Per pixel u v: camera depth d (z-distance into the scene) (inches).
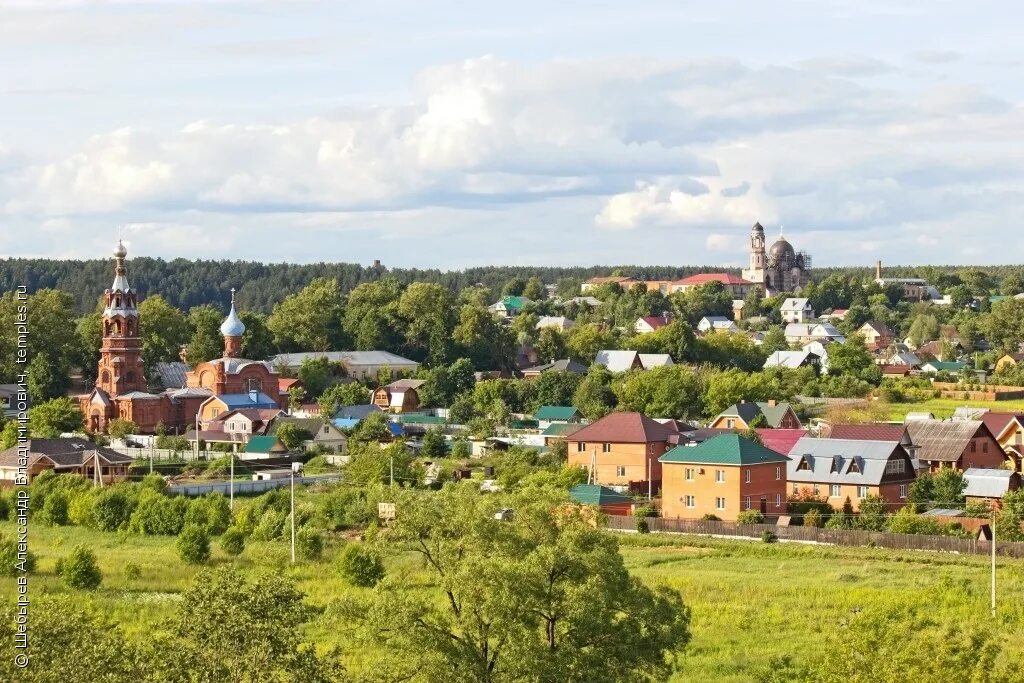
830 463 6151.6
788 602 3964.1
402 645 2682.1
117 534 5531.5
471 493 2999.5
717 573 4503.0
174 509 5595.5
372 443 7298.2
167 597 3983.8
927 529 5211.6
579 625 2659.9
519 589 2642.7
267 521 5369.1
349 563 4249.5
